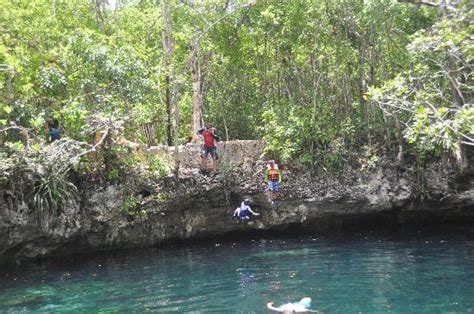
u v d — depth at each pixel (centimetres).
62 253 1627
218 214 1909
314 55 2091
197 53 2080
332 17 2078
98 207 1653
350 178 2009
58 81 1659
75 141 1551
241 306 1048
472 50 1038
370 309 991
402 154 2016
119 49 1769
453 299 1036
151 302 1109
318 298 1081
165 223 1825
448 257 1459
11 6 1688
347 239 1841
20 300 1166
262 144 2002
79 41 1700
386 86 1155
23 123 1605
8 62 1499
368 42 2142
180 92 2306
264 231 1986
